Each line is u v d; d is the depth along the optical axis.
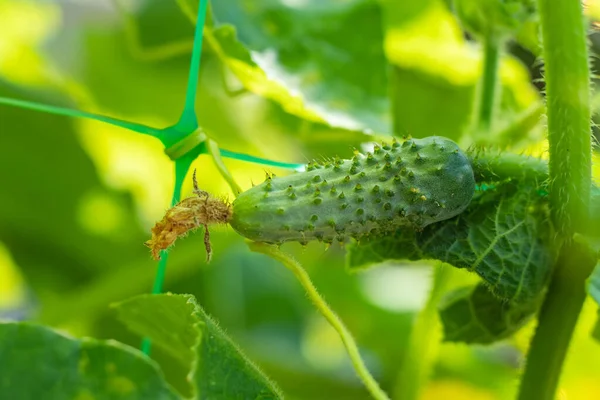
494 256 0.50
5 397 0.44
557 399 0.52
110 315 0.66
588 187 0.49
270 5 0.61
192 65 0.51
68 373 0.44
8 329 0.44
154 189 0.72
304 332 0.77
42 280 0.71
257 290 0.76
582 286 0.50
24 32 0.68
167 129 0.51
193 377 0.45
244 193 0.48
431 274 0.58
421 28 0.67
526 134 0.58
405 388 0.60
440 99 0.68
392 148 0.49
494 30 0.56
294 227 0.48
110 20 0.67
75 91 0.67
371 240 0.52
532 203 0.50
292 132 0.66
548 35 0.49
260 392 0.47
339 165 0.49
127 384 0.44
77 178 0.68
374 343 0.76
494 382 0.72
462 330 0.54
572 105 0.49
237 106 0.67
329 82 0.61
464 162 0.49
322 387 0.72
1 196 0.68
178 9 0.66
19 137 0.67
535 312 0.52
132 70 0.67
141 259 0.68
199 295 0.72
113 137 0.68
